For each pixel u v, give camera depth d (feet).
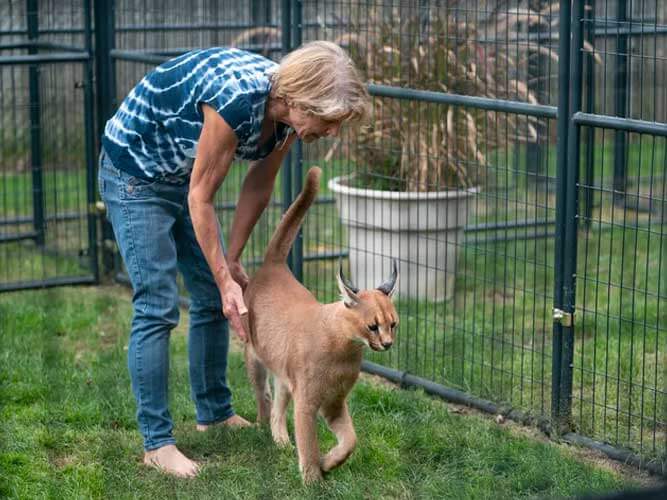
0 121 31.37
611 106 28.76
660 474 14.38
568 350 15.71
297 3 18.84
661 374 17.81
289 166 19.33
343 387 13.58
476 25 19.90
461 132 22.13
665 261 23.97
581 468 14.29
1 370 17.90
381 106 22.30
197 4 28.91
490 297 22.38
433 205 21.48
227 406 15.89
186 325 21.17
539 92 22.86
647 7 29.55
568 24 14.78
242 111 12.66
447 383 17.62
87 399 16.76
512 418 16.40
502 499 13.35
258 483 13.85
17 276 24.54
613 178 28.78
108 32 23.53
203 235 13.26
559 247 15.49
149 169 13.73
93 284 24.45
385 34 21.79
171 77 13.37
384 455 14.65
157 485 13.89
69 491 13.69
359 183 22.81
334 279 23.29
